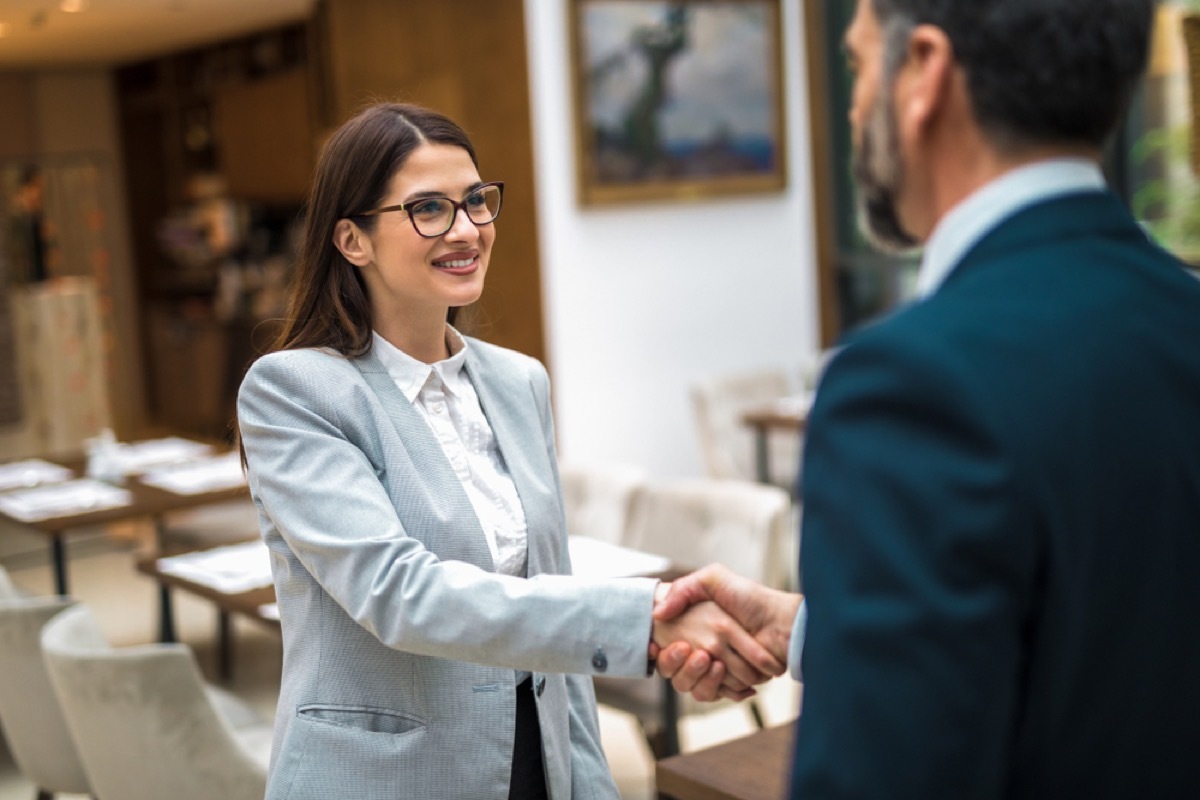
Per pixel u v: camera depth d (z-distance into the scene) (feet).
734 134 23.98
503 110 21.61
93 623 9.48
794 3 24.47
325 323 5.38
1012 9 2.85
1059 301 2.83
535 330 22.20
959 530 2.60
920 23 2.96
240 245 35.70
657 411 23.75
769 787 5.89
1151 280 2.96
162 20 28.68
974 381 2.68
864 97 3.14
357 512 4.83
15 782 12.95
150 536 23.09
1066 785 2.84
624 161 22.80
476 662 4.68
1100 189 3.04
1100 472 2.70
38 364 28.37
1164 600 2.84
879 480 2.69
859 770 2.60
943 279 3.01
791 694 14.61
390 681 5.02
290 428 5.01
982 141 2.98
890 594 2.62
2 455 30.86
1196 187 19.54
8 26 28.25
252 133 33.50
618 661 4.62
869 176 3.18
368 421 5.15
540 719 5.38
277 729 5.17
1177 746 2.97
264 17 29.09
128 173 40.01
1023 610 2.65
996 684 2.58
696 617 4.67
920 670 2.57
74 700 8.58
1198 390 2.88
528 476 5.61
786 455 20.76
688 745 13.23
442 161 5.24
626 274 23.20
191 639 17.61
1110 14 2.86
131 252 40.27
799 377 25.34
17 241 38.60
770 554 11.08
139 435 36.11
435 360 5.53
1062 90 2.87
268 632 17.81
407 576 4.67
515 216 22.03
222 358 35.45
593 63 22.33
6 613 9.79
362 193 5.20
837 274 25.43
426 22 20.99
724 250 24.29
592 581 4.73
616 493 12.54
